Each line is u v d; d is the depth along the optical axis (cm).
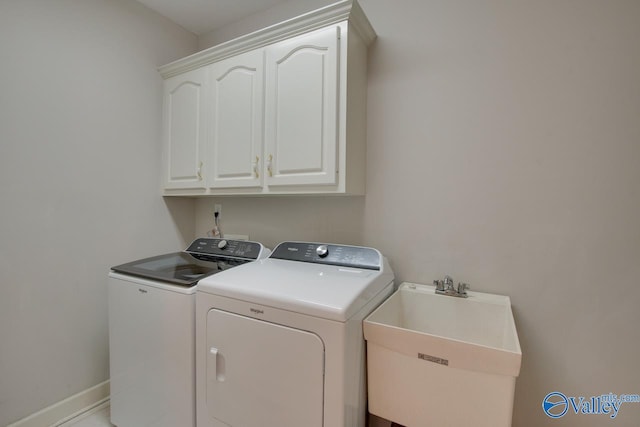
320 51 139
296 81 146
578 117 120
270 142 154
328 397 94
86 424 160
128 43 187
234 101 167
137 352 138
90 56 169
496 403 91
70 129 162
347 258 145
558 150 124
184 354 122
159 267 152
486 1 136
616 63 115
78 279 167
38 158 151
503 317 126
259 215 205
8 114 140
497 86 134
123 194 188
